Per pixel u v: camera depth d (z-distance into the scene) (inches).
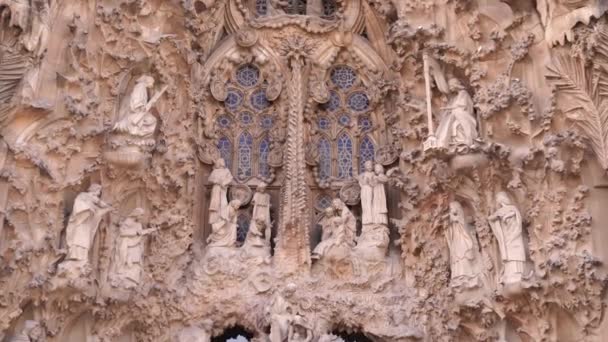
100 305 470.0
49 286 445.4
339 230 533.0
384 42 589.3
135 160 483.5
